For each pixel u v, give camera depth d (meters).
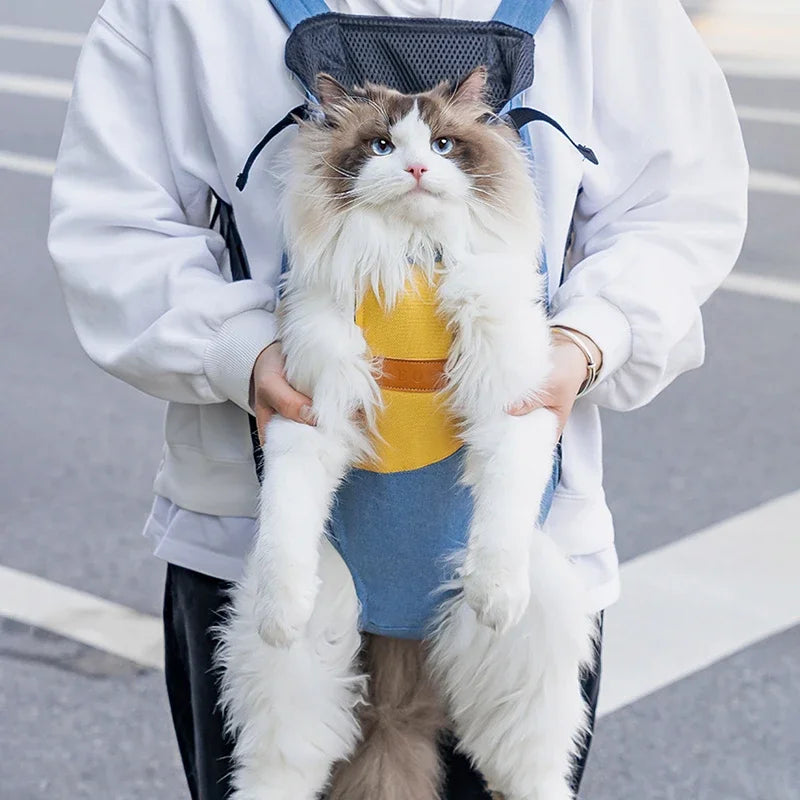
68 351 8.16
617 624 5.22
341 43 2.76
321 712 2.81
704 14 17.33
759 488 6.41
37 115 13.12
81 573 5.73
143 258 2.86
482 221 2.63
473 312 2.58
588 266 2.87
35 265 9.57
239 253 2.91
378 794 2.97
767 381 7.59
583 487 2.96
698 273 2.94
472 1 2.86
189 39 2.82
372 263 2.58
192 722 3.14
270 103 2.80
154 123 2.92
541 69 2.85
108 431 7.13
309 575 2.57
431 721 3.03
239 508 2.92
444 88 2.68
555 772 2.89
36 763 4.59
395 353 2.61
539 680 2.79
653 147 2.92
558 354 2.71
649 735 4.67
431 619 2.83
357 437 2.64
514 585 2.56
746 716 4.76
